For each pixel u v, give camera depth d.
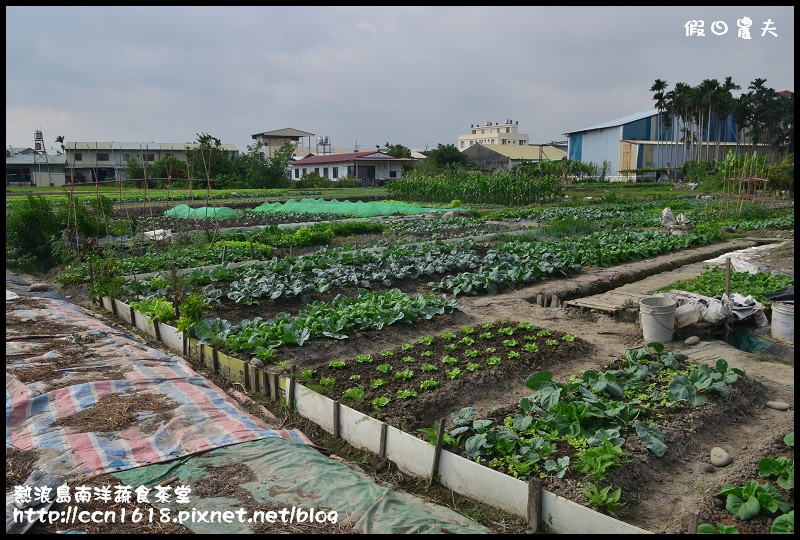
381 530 5.09
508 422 7.04
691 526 4.80
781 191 39.19
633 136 80.69
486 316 12.45
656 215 31.41
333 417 7.43
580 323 12.02
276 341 10.04
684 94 70.56
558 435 6.68
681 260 18.48
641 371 8.28
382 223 29.98
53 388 7.86
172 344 10.90
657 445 6.44
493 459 6.28
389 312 11.29
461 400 8.08
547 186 43.59
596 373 8.09
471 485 6.02
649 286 14.97
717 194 42.31
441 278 16.06
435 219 31.97
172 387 8.21
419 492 6.22
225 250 18.52
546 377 7.65
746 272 15.27
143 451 6.37
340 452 7.12
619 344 10.52
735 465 6.32
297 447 6.62
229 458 6.26
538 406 7.42
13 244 19.92
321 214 35.97
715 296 11.84
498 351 9.76
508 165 86.69
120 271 16.48
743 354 9.73
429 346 10.08
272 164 64.12
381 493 5.74
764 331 11.58
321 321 10.64
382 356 9.58
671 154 80.06
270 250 20.25
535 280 15.79
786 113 73.12
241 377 9.07
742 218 29.47
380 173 75.56
